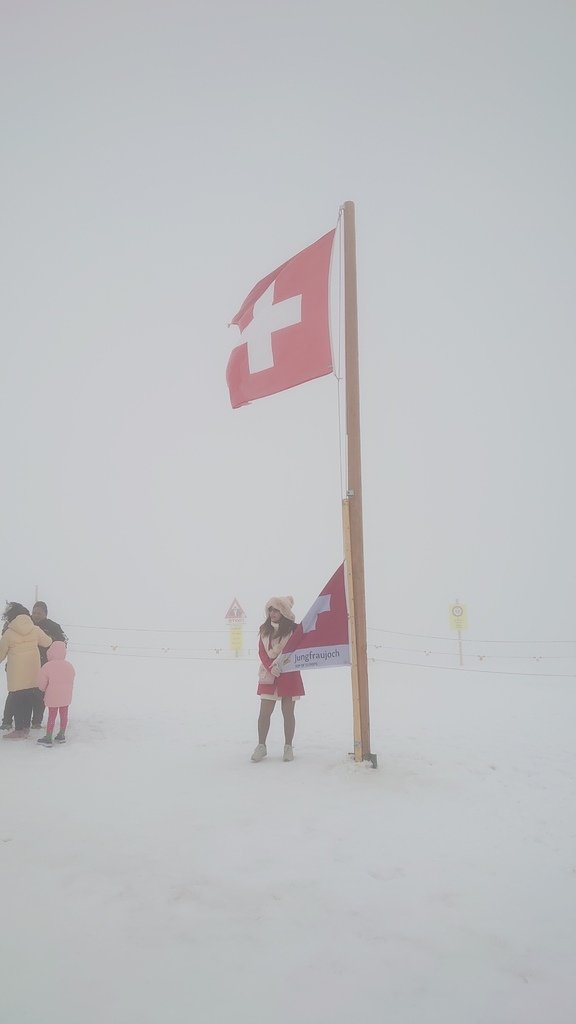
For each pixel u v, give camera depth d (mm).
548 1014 2084
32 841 3877
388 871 3406
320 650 6129
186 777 5574
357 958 2465
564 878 3324
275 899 3037
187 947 2549
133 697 12320
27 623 7973
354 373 6379
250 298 7621
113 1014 2057
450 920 2816
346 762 5938
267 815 4430
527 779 5559
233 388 7480
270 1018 2041
